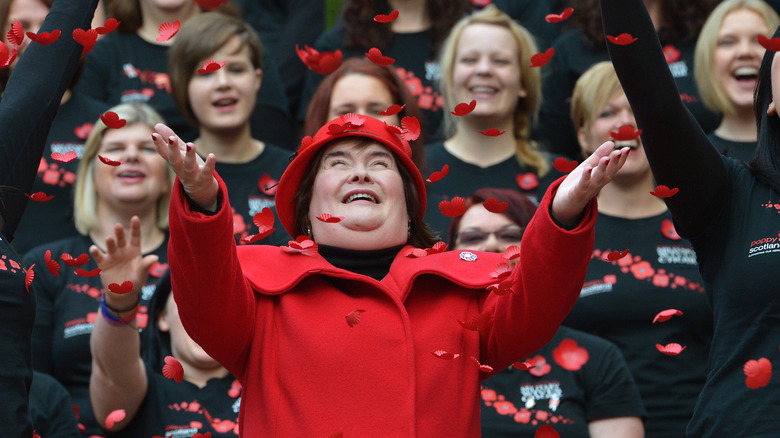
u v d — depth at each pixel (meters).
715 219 9.42
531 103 16.91
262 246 9.26
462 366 8.59
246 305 8.42
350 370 8.27
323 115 14.98
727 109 16.88
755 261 8.98
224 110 16.70
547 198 8.15
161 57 18.72
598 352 13.49
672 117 9.02
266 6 21.19
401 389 8.23
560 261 8.05
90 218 15.59
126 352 12.37
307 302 8.67
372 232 8.96
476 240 13.85
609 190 15.54
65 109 17.31
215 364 13.36
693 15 18.55
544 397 13.12
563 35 18.95
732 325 9.05
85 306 14.55
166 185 15.91
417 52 18.47
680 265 14.80
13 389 8.49
